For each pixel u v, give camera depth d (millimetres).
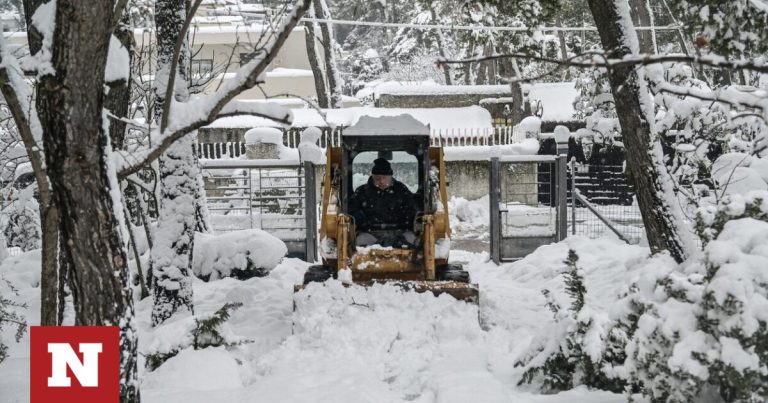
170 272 13836
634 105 11500
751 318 6277
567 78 49062
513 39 32844
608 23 11586
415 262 13391
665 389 6871
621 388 8477
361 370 9992
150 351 10375
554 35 45656
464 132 34625
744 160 14516
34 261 17266
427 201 13703
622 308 7859
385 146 13938
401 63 62156
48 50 5527
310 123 34969
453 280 13430
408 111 38219
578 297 9453
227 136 34938
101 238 5707
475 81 56500
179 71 13328
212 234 18938
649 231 11625
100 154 5688
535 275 17516
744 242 6715
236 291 15758
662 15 37250
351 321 11562
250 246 17656
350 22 29500
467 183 30734
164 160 13883
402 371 10430
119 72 6332
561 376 8812
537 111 36719
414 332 11523
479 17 30172
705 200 15984
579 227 22922
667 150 25734
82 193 5605
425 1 31156
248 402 8430
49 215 7848
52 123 5500
